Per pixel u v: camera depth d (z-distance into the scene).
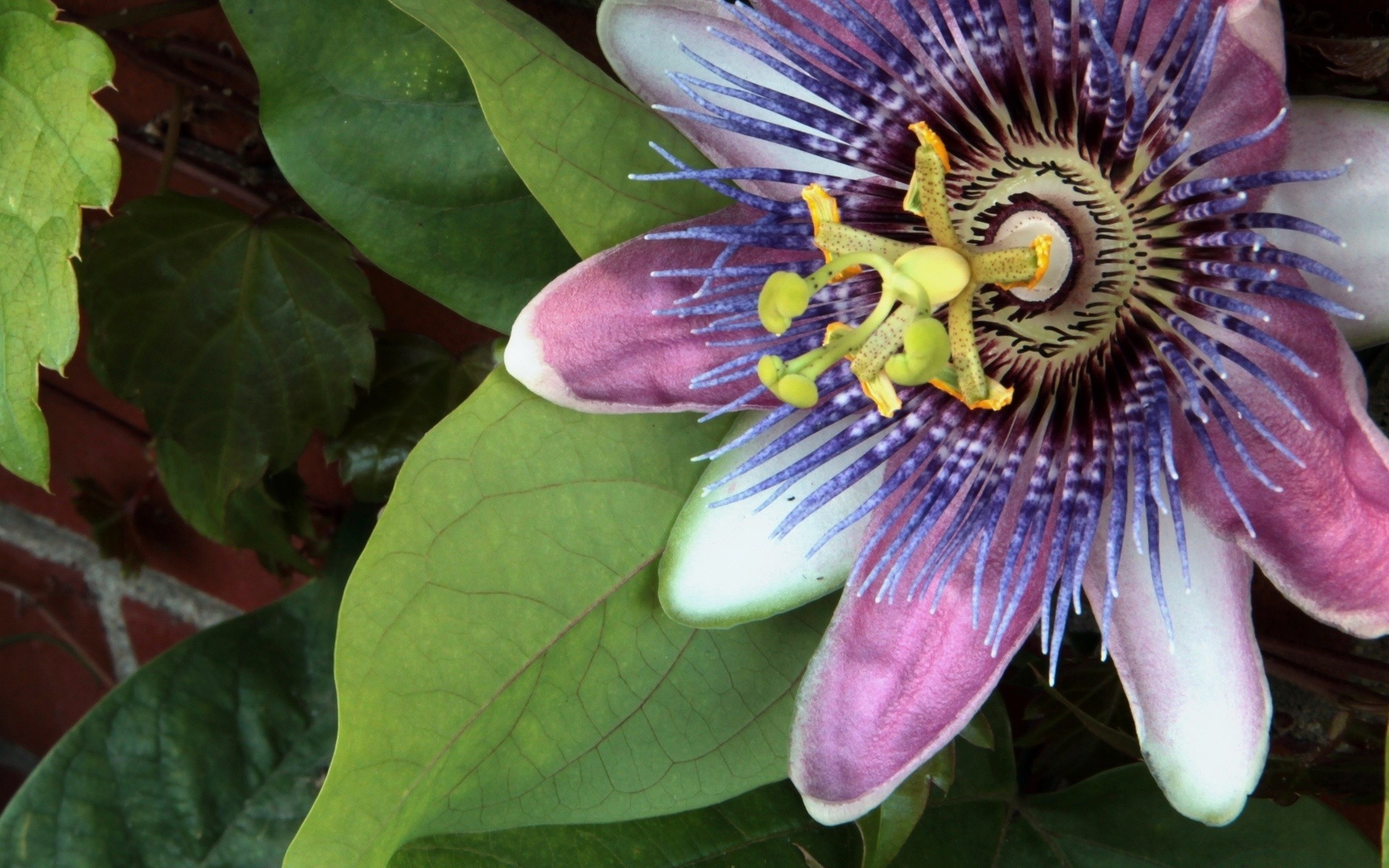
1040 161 0.23
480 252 0.25
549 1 0.27
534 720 0.23
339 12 0.24
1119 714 0.27
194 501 0.30
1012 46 0.23
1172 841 0.25
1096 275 0.23
